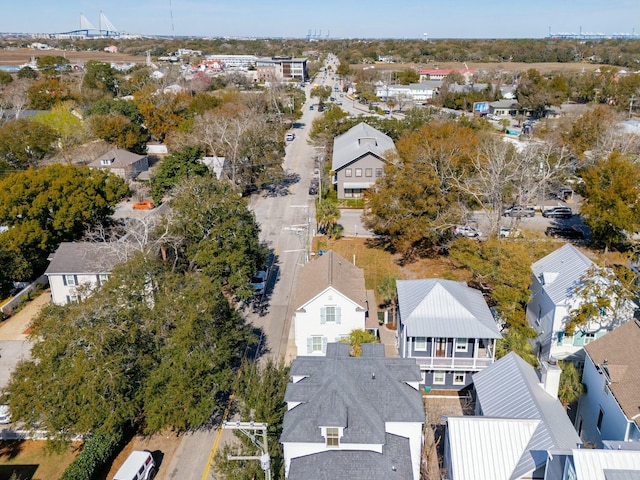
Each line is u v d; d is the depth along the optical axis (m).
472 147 56.53
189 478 27.94
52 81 134.12
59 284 44.97
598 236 54.78
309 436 23.62
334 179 78.56
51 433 27.02
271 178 76.44
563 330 35.06
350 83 187.62
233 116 90.25
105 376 26.80
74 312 29.03
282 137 93.62
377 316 40.88
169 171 66.31
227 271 41.84
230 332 31.12
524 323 36.75
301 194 75.62
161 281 32.66
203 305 29.78
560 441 22.75
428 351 33.88
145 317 29.47
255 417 25.16
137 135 91.75
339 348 29.66
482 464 22.73
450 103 137.00
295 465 23.50
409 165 52.00
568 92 134.62
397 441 24.67
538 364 33.75
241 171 75.00
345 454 23.33
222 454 25.62
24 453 30.33
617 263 52.34
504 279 37.22
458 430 23.53
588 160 71.94
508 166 53.81
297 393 25.50
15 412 26.81
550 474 21.08
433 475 25.88
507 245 38.94
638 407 24.59
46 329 29.17
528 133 98.06
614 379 26.77
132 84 151.50
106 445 28.33
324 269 39.31
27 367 27.86
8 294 47.78
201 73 165.38
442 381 34.62
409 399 25.59
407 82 175.50
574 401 31.59
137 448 30.11
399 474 22.75
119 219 61.81
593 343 30.59
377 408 25.03
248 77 185.38
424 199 50.81
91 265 44.50
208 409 28.19
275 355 38.34
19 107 104.81
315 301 35.72
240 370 31.27
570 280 36.00
